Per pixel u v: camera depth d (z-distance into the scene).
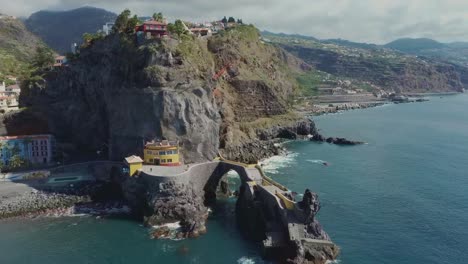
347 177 142.38
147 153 120.25
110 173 131.38
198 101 130.88
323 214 108.31
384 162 164.38
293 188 129.12
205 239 95.50
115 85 138.75
